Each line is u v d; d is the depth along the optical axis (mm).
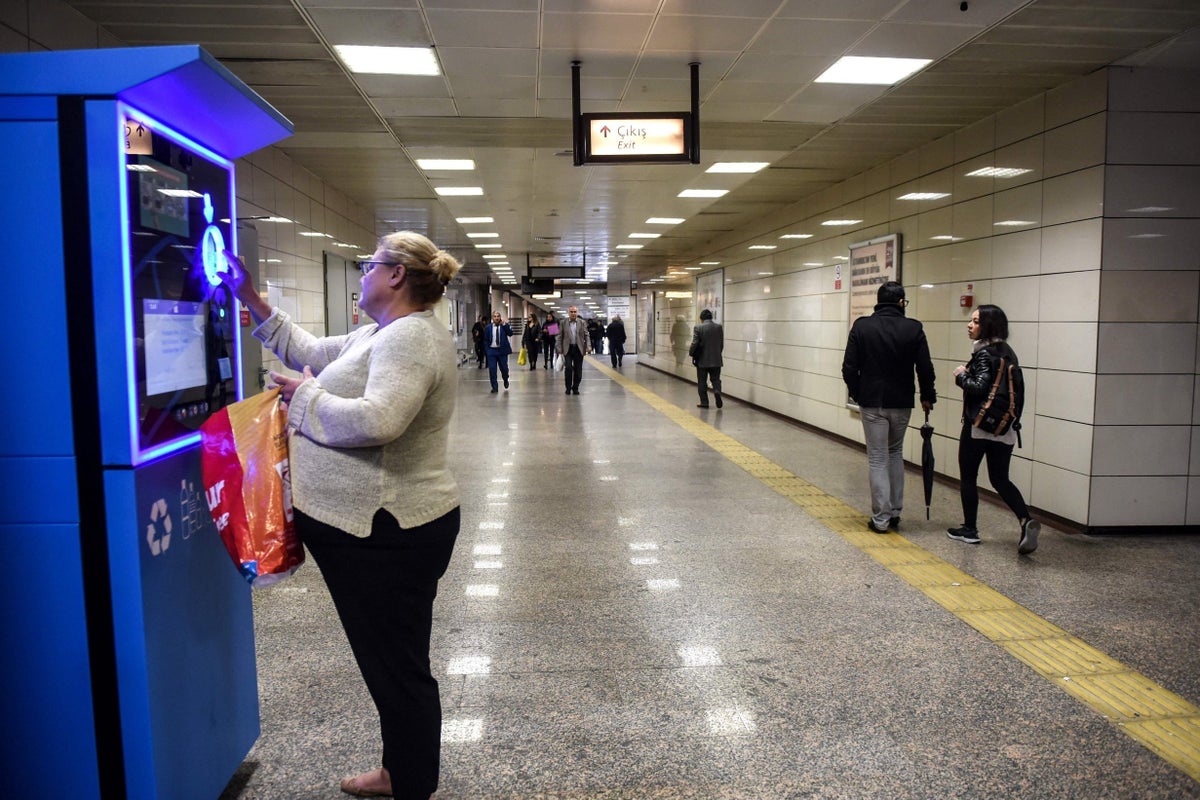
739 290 14422
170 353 1997
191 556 2100
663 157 5379
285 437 2027
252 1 4105
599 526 5535
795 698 3012
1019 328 6090
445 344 2096
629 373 22781
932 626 3732
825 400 10078
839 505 6188
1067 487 5582
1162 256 5281
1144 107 5219
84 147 1765
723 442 9414
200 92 1913
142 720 1868
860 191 9016
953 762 2572
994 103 6133
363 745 2662
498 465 7844
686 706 2947
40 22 3826
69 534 1828
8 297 1795
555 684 3127
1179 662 3348
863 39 4785
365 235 12016
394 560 2006
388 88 5711
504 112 6387
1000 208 6332
